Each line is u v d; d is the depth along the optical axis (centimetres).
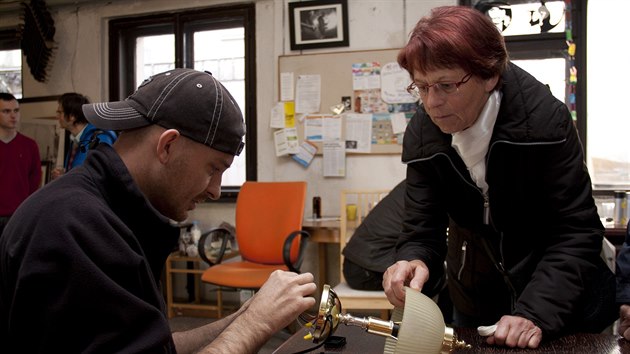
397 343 78
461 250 141
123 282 67
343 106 359
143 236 77
